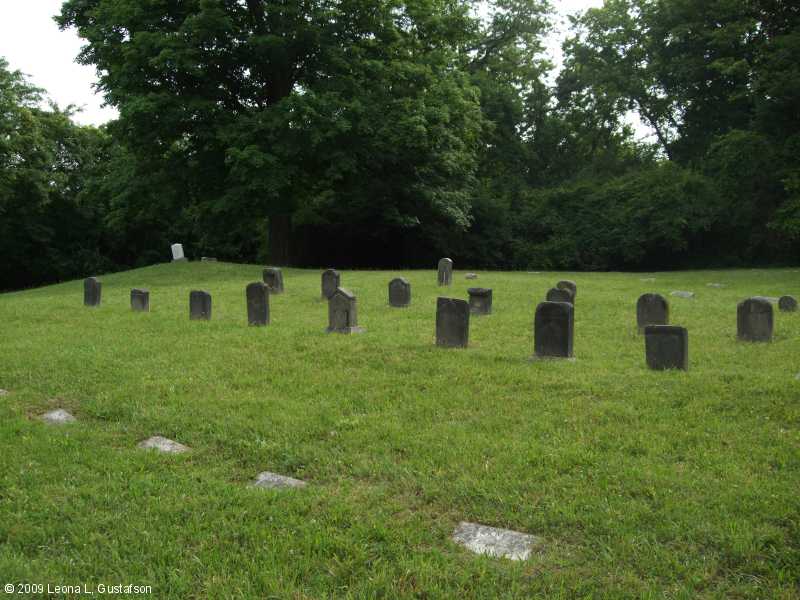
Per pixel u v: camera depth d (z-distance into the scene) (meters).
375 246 42.62
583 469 6.09
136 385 9.23
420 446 6.81
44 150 38.78
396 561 4.69
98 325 14.38
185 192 28.98
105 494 5.72
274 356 10.91
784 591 4.19
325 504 5.59
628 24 43.44
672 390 8.38
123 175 28.83
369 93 27.97
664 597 4.18
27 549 4.93
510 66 45.19
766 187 33.91
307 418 7.74
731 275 26.30
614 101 45.22
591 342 12.05
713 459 6.23
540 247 40.47
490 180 45.12
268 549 4.84
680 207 36.03
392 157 29.70
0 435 7.18
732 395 8.05
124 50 24.53
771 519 5.03
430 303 16.69
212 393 8.86
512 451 6.54
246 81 29.11
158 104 24.50
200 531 5.12
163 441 7.21
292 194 30.72
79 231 46.53
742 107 37.84
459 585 4.38
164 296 19.20
